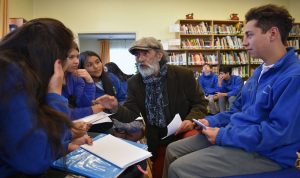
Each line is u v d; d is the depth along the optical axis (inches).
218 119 61.2
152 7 241.9
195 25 241.3
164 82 76.7
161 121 76.2
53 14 228.5
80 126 45.0
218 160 46.4
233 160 45.6
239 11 255.6
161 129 77.6
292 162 43.9
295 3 262.7
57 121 31.0
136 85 80.2
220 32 238.5
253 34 49.3
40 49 31.1
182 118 77.5
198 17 249.6
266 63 50.9
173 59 233.5
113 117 71.2
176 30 229.6
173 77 77.5
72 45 35.3
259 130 44.1
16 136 27.3
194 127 67.3
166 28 244.7
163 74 75.7
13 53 30.0
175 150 59.3
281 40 48.4
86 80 79.6
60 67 33.7
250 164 44.9
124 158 40.0
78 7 232.2
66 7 230.4
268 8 47.9
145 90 78.7
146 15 241.4
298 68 43.5
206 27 237.3
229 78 208.4
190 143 59.8
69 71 71.7
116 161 38.9
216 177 45.6
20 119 27.3
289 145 43.6
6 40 31.5
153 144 76.8
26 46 31.0
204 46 236.7
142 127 73.4
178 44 229.9
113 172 36.0
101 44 337.1
